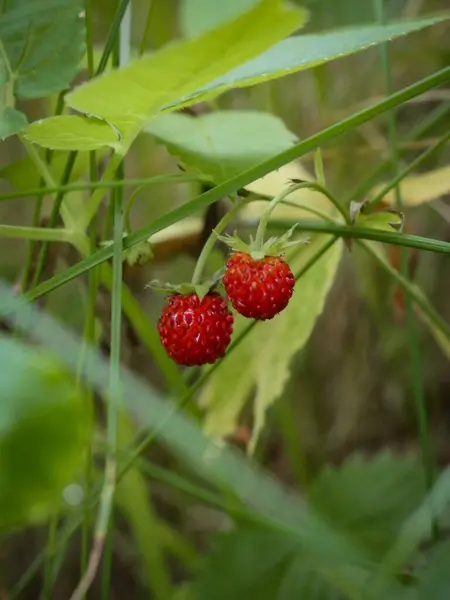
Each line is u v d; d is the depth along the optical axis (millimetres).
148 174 274
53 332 156
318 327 309
